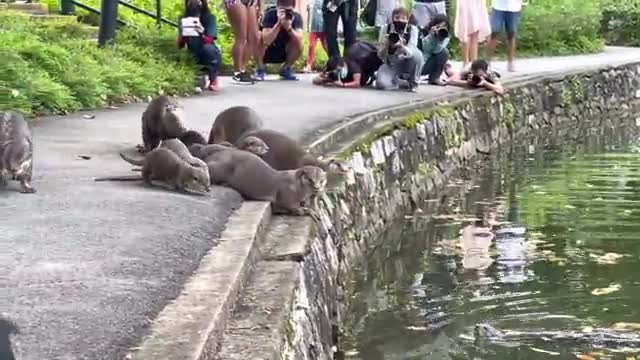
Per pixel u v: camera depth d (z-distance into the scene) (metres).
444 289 7.07
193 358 3.05
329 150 7.73
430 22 13.62
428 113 11.03
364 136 8.62
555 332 6.07
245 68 13.17
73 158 6.70
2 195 5.34
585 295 6.84
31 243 4.30
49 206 5.09
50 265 3.96
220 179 5.68
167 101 6.78
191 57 12.11
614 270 7.47
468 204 10.09
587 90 17.70
